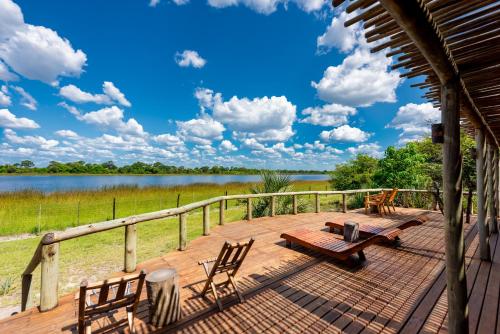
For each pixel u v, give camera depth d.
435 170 11.91
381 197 7.86
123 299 2.16
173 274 2.48
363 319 2.45
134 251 3.68
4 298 3.80
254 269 3.69
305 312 2.59
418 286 3.11
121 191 16.25
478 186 3.80
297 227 6.31
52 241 2.67
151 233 7.33
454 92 1.66
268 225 6.52
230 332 2.29
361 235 4.71
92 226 3.04
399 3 0.90
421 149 14.08
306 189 21.75
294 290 3.05
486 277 3.20
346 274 3.49
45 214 10.26
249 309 2.65
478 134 3.73
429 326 2.30
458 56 1.71
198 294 2.98
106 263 4.95
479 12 1.35
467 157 10.73
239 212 11.13
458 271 1.70
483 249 3.76
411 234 5.53
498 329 2.17
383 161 10.71
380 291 3.00
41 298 2.66
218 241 5.15
